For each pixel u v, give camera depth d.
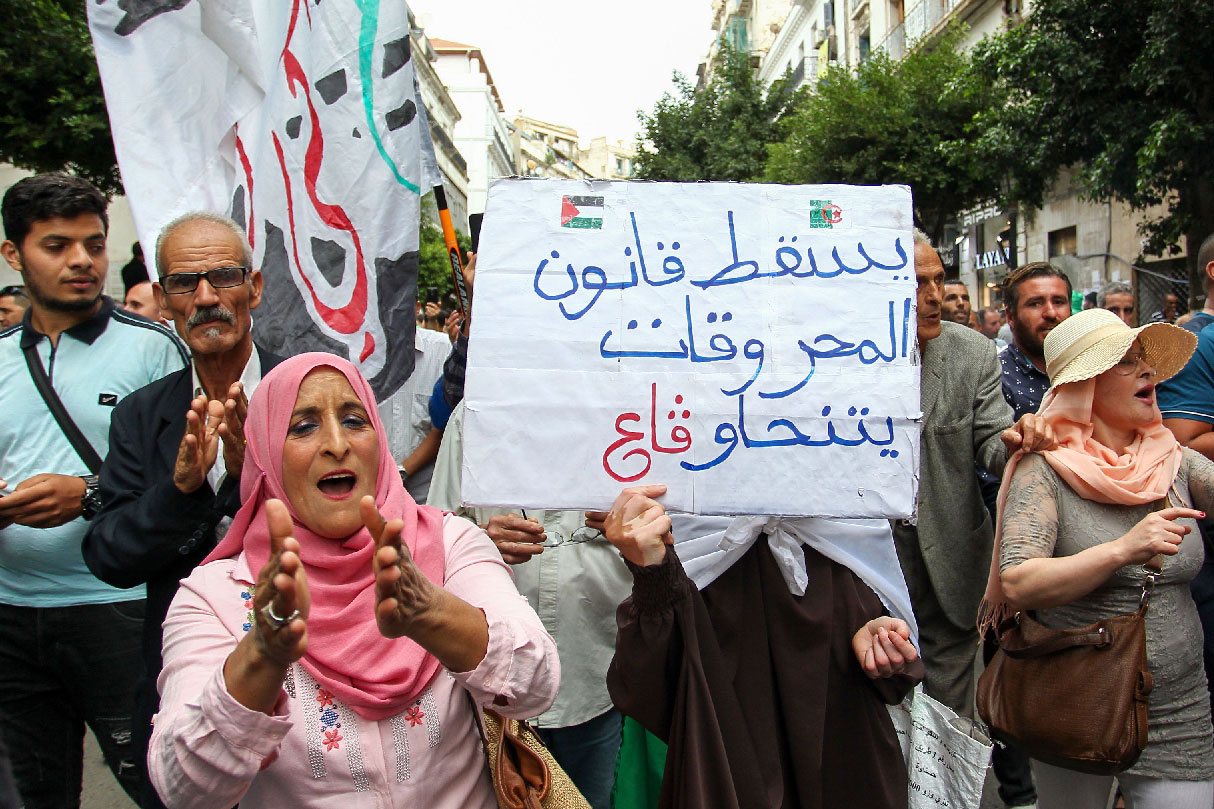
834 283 2.02
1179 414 3.25
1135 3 11.53
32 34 8.70
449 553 1.92
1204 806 2.44
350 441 1.79
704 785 1.86
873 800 2.06
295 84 3.04
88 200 2.99
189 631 1.71
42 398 2.98
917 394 1.99
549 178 2.02
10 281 13.90
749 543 2.02
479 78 62.97
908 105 18.59
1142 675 2.36
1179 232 12.76
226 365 2.54
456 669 1.61
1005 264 23.92
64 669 2.91
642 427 1.98
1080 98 12.63
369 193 3.12
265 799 1.65
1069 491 2.54
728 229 2.03
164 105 2.91
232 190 3.00
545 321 1.99
